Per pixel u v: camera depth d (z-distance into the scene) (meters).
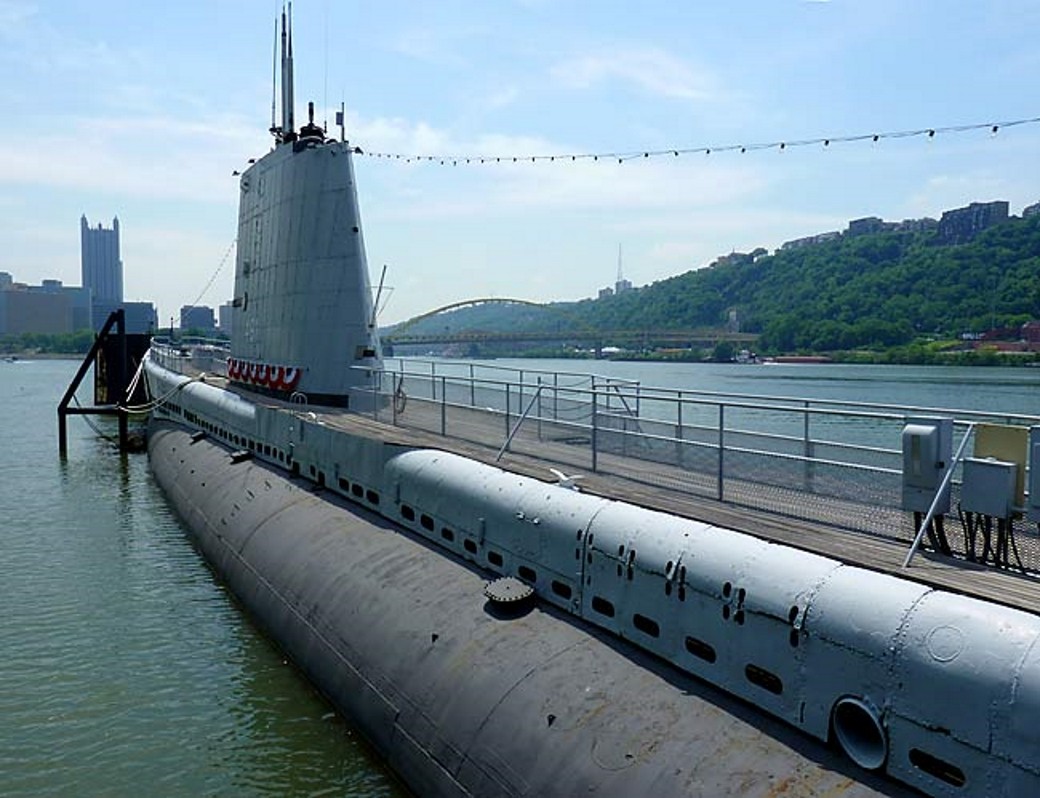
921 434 8.70
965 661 6.12
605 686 8.77
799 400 12.13
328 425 18.28
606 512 9.95
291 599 14.91
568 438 17.53
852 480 10.84
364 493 15.88
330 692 12.93
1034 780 5.68
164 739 12.73
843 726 7.00
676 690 8.36
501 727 9.15
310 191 22.09
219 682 14.40
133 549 22.52
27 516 26.89
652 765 7.63
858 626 6.85
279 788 11.23
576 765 8.14
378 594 12.74
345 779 11.16
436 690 10.34
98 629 16.95
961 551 8.60
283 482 19.28
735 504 11.02
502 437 17.50
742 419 47.31
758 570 7.87
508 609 10.70
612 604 9.51
